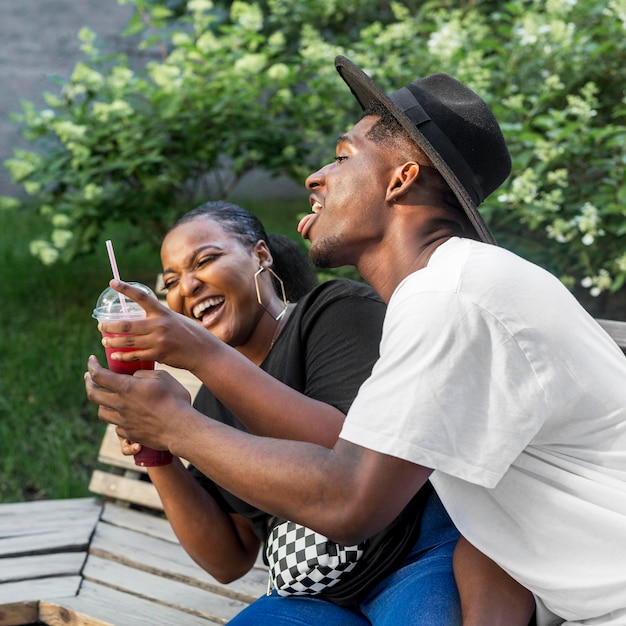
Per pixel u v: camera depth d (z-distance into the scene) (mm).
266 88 5531
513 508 1621
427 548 1916
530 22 4508
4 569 2697
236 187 9383
